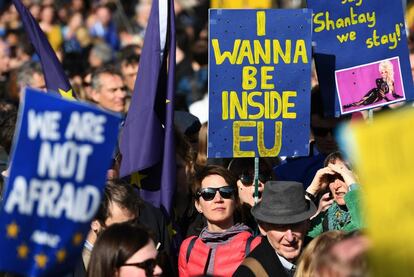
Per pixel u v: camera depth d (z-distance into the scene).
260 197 17.50
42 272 10.53
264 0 33.53
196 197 16.20
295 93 17.27
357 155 8.89
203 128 18.83
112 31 39.41
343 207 16.62
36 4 39.16
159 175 17.47
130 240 12.40
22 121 10.41
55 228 10.53
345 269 9.44
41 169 10.48
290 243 15.30
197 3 40.97
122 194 14.70
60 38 37.16
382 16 18.23
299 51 17.25
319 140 19.12
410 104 21.48
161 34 17.48
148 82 17.45
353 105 18.33
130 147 17.34
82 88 25.98
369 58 18.30
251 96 17.16
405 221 8.87
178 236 17.56
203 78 29.44
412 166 8.90
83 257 14.62
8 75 29.53
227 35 17.06
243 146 17.16
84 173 10.52
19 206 10.48
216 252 15.70
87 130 10.52
